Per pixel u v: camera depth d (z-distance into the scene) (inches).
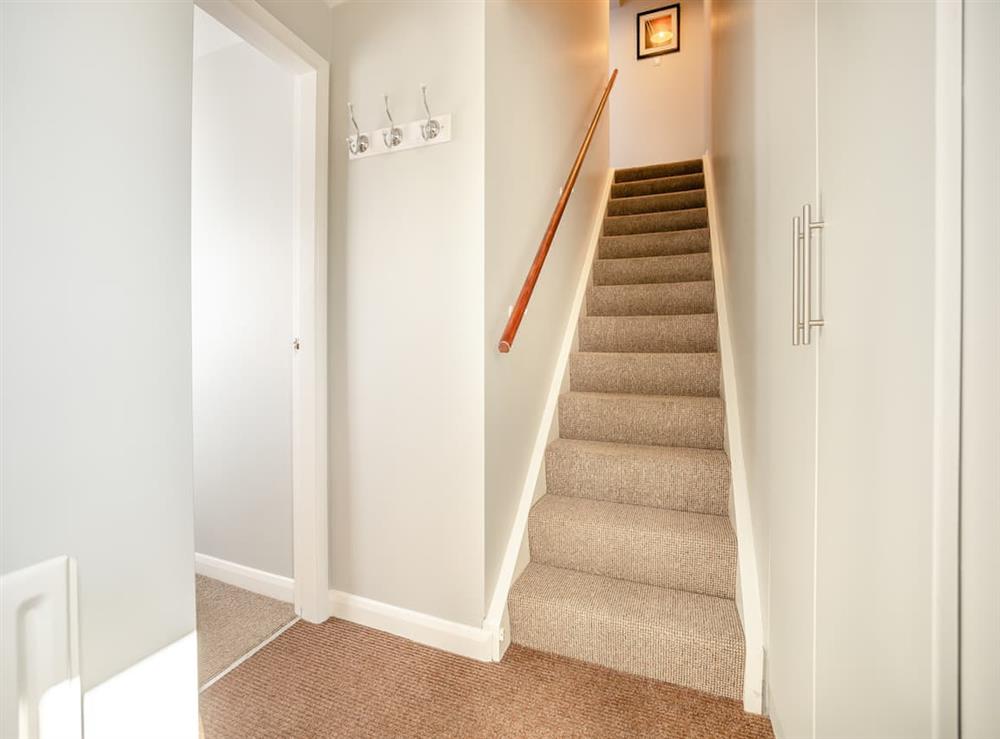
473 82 58.9
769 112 50.3
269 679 56.4
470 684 55.2
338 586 69.2
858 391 28.7
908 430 23.7
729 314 84.3
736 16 76.3
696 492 68.8
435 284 61.4
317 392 66.8
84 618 16.8
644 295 103.9
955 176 20.8
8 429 14.9
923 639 22.6
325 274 67.5
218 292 78.0
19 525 15.1
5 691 14.5
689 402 79.0
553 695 53.5
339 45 67.6
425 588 62.9
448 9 60.3
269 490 74.3
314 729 49.3
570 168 96.1
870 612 27.4
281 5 60.2
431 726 49.4
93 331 17.2
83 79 16.8
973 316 20.5
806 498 37.7
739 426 70.1
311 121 65.8
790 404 42.1
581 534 66.3
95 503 17.2
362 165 66.0
